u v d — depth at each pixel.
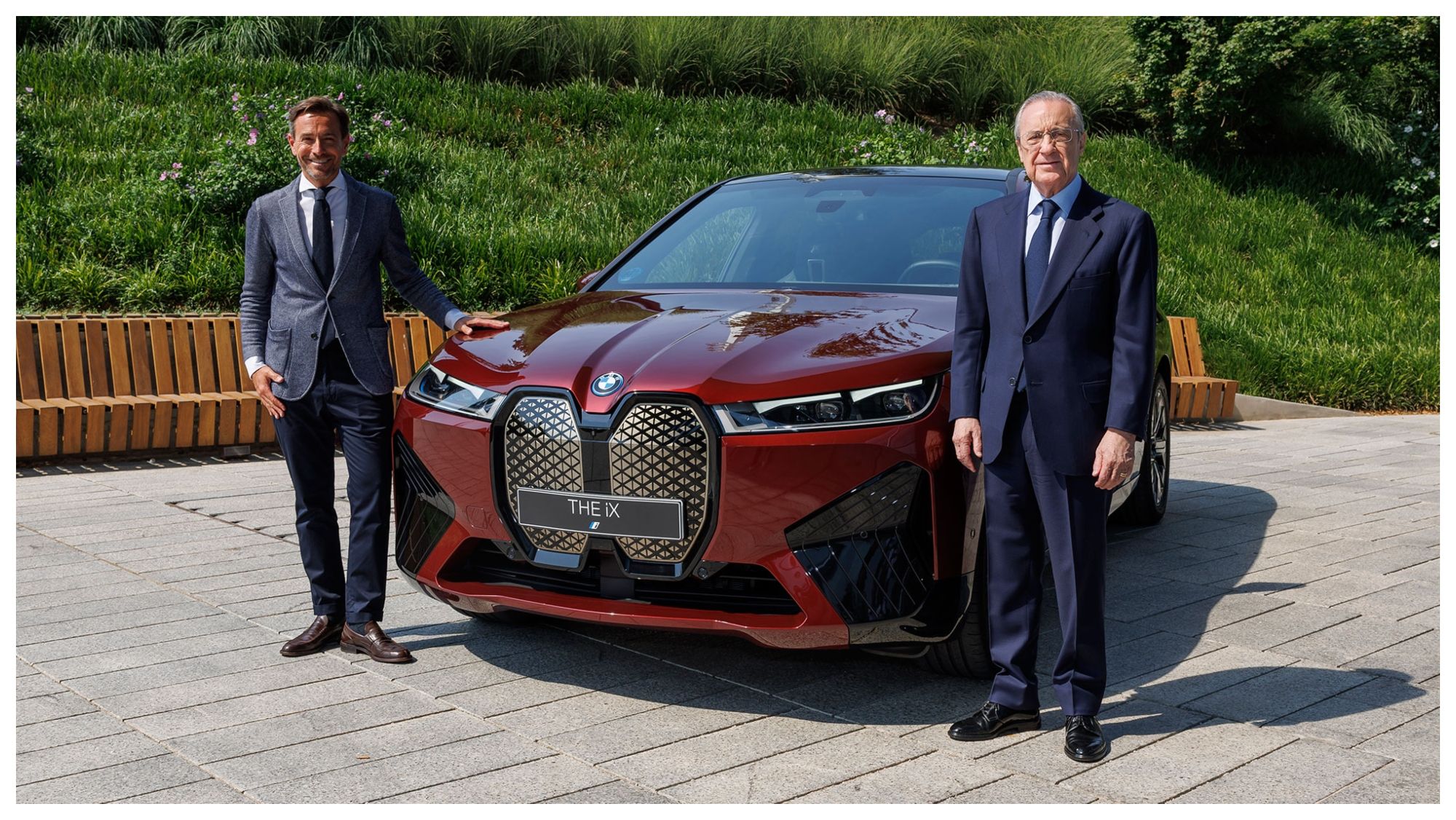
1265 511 5.89
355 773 2.76
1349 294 13.77
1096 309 2.79
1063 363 2.80
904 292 3.86
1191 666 3.52
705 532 3.00
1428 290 14.30
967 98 16.50
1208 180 16.22
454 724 3.07
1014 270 2.86
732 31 15.64
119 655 3.59
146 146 10.42
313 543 3.66
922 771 2.78
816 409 2.98
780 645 3.03
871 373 3.05
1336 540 5.23
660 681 3.40
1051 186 2.82
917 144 14.09
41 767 2.78
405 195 10.63
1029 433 2.87
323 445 3.62
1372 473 7.18
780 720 3.11
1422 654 3.63
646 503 3.02
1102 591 2.89
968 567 3.10
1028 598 2.98
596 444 3.04
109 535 5.13
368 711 3.16
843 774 2.76
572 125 13.44
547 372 3.18
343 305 3.51
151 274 8.38
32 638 3.74
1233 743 2.93
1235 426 10.08
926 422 3.03
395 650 3.56
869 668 3.50
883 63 16.12
